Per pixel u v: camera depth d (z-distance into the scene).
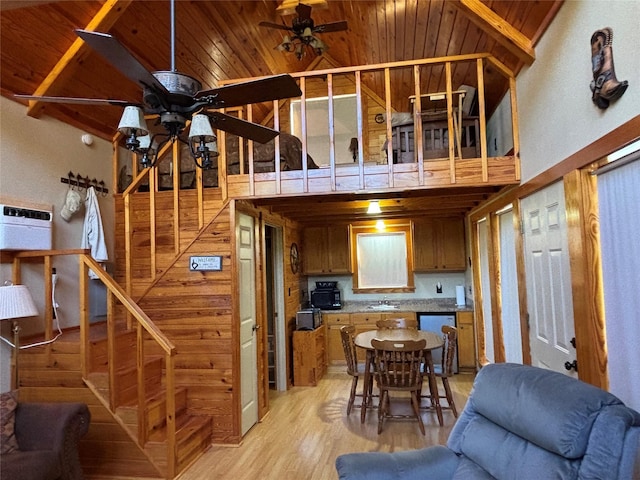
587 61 2.15
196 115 2.08
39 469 2.28
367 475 1.75
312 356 5.29
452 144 3.40
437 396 3.89
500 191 3.81
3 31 2.89
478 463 1.77
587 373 2.20
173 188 3.89
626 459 1.31
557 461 1.44
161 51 4.23
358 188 3.51
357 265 6.47
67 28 3.11
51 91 3.35
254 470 3.08
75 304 3.86
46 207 3.51
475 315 5.26
